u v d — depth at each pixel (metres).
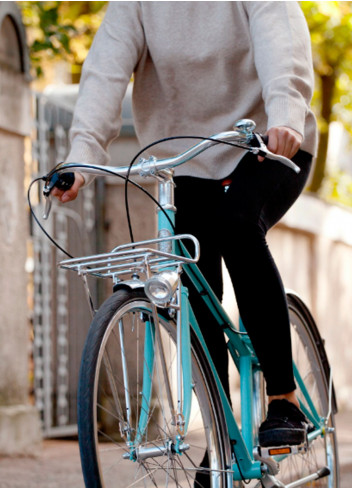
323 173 14.51
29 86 6.97
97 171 3.15
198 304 3.60
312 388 4.36
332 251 12.71
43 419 7.55
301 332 4.30
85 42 11.01
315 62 13.90
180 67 3.73
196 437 3.44
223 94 3.74
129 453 3.05
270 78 3.41
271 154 2.96
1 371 6.56
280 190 3.52
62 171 3.25
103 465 3.00
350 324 13.51
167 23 3.73
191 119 3.80
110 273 3.09
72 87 8.44
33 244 7.56
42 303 7.60
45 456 6.61
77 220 7.85
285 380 3.48
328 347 12.44
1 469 5.87
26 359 6.88
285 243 10.91
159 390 3.22
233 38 3.69
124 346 3.05
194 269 3.48
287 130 3.22
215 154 3.72
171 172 3.24
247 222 3.40
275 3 3.55
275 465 3.56
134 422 3.10
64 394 7.82
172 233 3.24
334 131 18.30
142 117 3.89
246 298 3.43
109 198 7.84
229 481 3.48
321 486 4.32
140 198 7.79
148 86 3.86
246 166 3.56
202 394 3.41
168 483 3.19
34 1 9.31
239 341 3.72
